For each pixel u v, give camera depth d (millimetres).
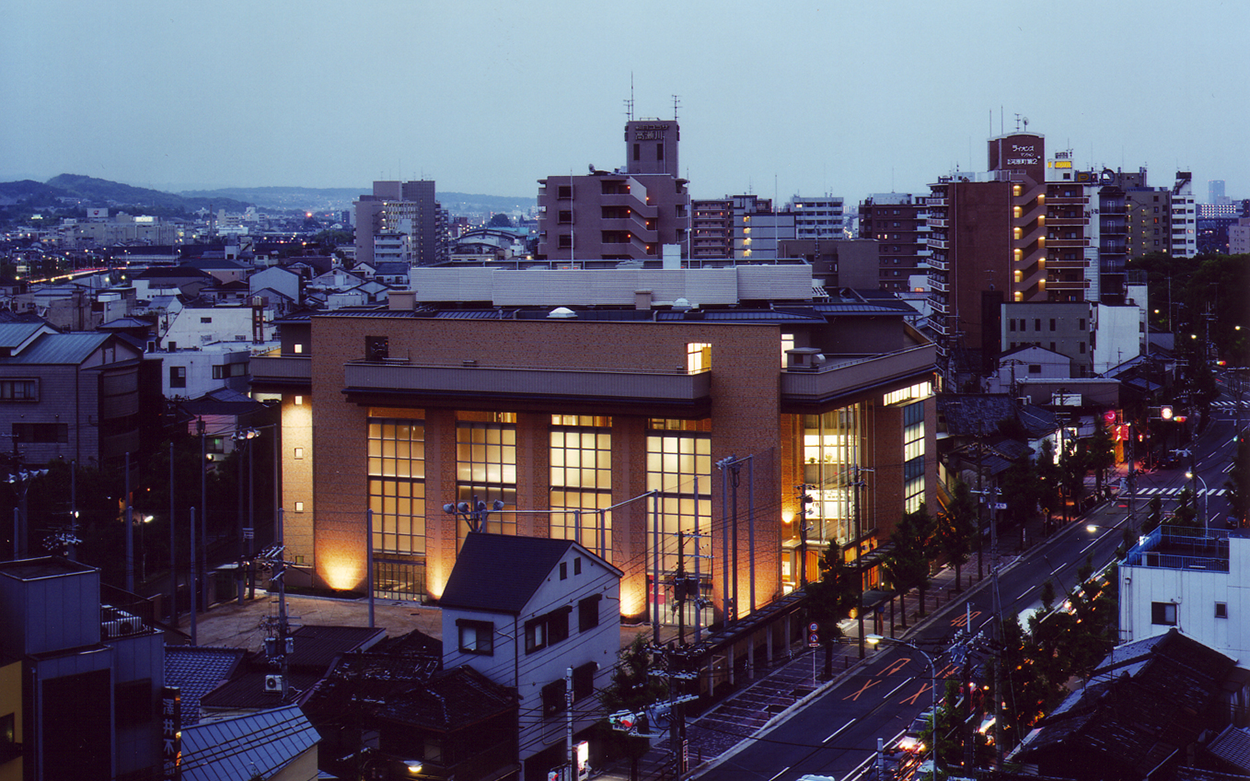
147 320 181750
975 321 173375
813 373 78250
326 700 53375
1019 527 107438
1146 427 138875
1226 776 42781
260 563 77125
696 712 65500
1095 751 43125
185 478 99188
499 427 84250
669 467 80625
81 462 102688
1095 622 60344
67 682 36062
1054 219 172750
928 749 53656
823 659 74188
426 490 85875
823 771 56500
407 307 96938
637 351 81562
